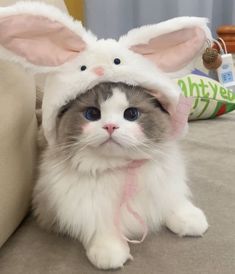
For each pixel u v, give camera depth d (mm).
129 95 395
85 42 402
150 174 418
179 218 424
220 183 533
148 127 401
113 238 400
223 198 497
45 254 399
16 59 395
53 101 393
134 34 416
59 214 409
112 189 409
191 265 373
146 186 417
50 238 426
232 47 986
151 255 390
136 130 388
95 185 406
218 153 636
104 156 399
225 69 937
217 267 369
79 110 396
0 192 376
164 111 436
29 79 465
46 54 396
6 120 386
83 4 1002
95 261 375
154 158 421
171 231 429
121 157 404
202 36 427
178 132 435
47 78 416
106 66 385
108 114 388
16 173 409
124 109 393
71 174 410
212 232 425
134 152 397
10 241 423
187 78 785
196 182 538
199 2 1015
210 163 600
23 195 430
